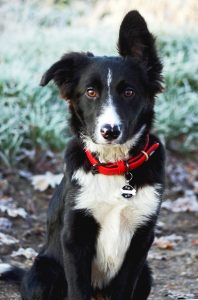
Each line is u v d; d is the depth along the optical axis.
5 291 4.96
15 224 6.68
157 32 11.47
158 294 5.22
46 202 7.32
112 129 4.20
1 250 5.94
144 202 4.39
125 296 4.47
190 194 8.09
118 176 4.39
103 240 4.45
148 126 4.56
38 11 13.65
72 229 4.35
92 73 4.50
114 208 4.38
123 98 4.45
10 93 8.93
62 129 8.65
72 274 4.35
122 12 12.75
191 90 10.46
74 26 12.84
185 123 9.65
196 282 5.54
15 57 10.20
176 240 6.74
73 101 4.66
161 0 12.89
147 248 4.50
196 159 9.28
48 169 8.07
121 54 4.73
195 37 11.57
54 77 4.69
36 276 4.58
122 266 4.51
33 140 8.37
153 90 4.65
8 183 7.48
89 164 4.44
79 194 4.38
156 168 4.45
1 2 13.91
